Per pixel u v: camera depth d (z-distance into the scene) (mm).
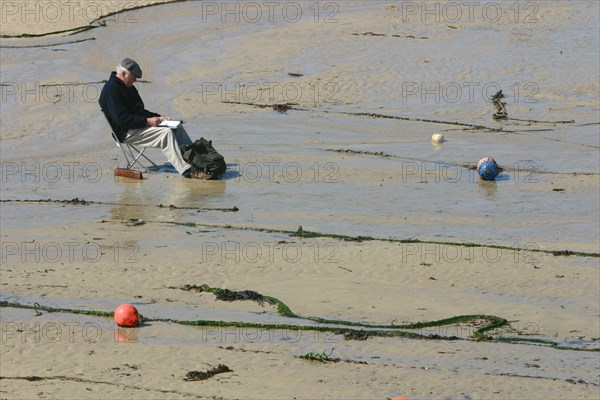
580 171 57625
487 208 50156
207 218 47875
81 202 50406
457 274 40750
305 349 33250
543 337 35000
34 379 30562
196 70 81062
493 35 90812
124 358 32250
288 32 91250
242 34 90938
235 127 66938
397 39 89062
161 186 53500
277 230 45969
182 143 55906
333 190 52938
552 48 87250
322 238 44844
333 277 40250
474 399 29625
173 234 45406
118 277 39938
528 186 54406
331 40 88625
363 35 90125
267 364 31891
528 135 66125
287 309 36812
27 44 88312
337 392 29781
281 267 41250
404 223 47344
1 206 50000
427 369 31781
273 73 80000
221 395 29469
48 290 38531
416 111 71500
